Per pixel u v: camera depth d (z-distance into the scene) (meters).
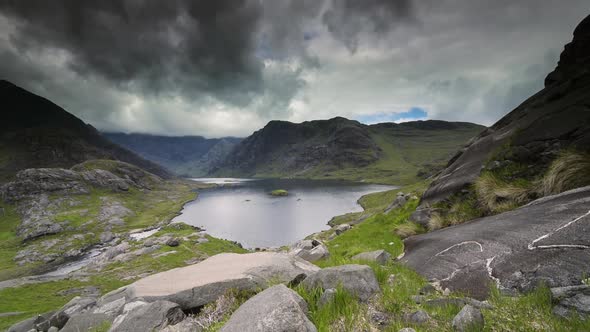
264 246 112.06
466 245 9.02
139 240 120.50
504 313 4.51
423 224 17.84
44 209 181.62
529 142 14.25
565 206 7.82
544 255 6.05
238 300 7.26
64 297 68.88
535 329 3.97
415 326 4.69
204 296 7.54
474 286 6.53
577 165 9.94
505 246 7.46
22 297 68.94
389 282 6.98
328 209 168.12
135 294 8.70
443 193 18.42
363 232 23.45
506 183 13.84
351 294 5.83
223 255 11.94
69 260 113.62
